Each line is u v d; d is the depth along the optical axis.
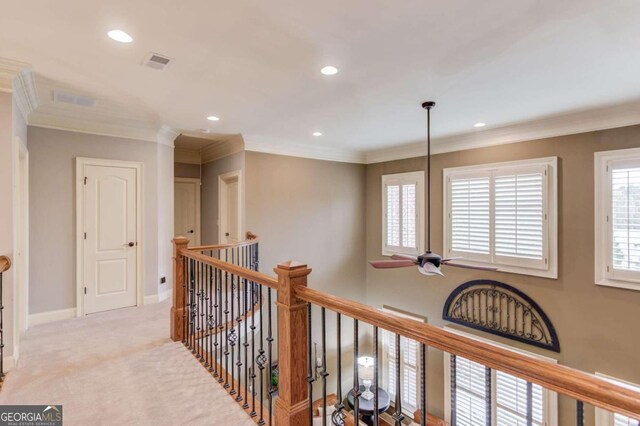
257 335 4.97
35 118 3.66
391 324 1.25
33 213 3.65
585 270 3.92
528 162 4.39
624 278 3.63
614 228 3.71
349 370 6.41
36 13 1.90
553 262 4.15
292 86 3.05
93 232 4.05
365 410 5.37
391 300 6.27
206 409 2.12
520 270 4.45
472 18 1.98
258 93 3.22
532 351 4.36
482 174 4.86
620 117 3.63
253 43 2.27
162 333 3.38
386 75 2.80
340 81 2.94
